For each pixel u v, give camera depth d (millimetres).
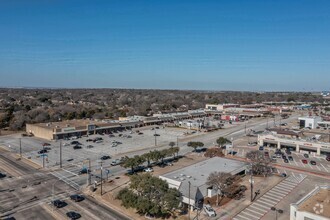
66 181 62562
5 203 50562
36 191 56500
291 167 74812
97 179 63812
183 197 48812
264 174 66312
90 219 44438
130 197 44938
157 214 45906
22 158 82625
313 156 87562
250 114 182500
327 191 44844
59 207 48844
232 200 52375
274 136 99562
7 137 116562
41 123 129125
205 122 157625
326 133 116750
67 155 86438
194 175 58500
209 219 45000
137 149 95688
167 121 162750
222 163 68625
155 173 68438
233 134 125062
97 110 174500
